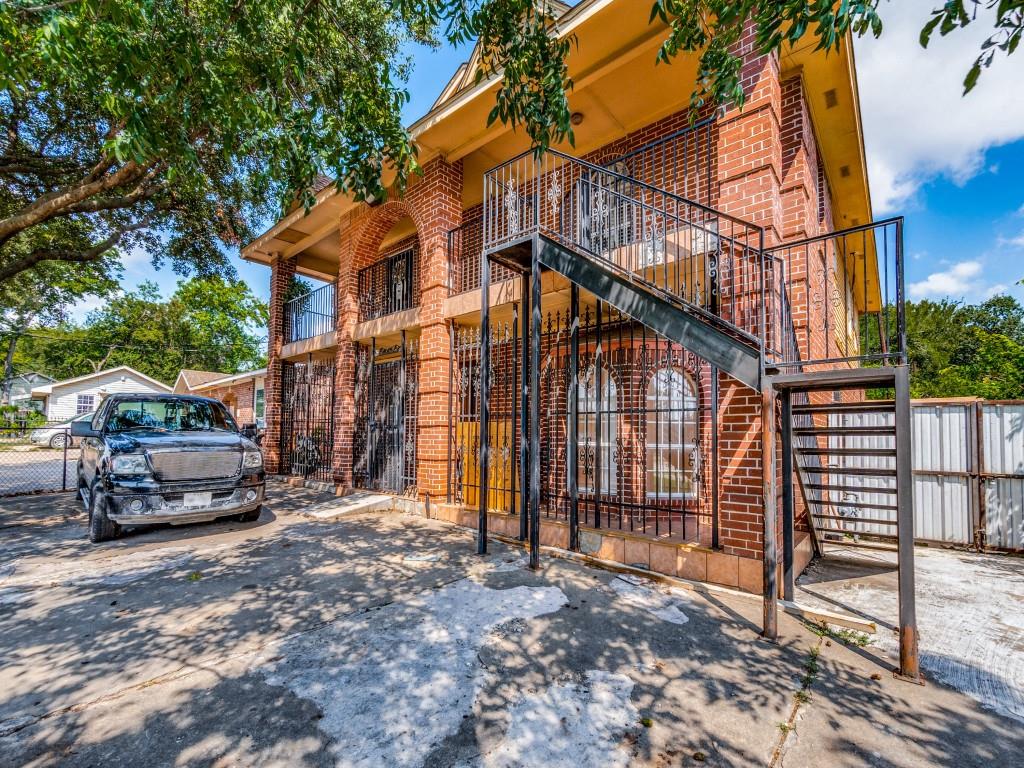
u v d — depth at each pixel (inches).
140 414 268.5
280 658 119.3
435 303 303.7
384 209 358.6
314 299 461.7
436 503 291.7
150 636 131.5
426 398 305.6
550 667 116.5
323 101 153.1
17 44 113.5
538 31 135.5
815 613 147.2
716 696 105.2
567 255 192.7
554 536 225.0
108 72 114.8
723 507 175.6
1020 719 98.3
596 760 84.4
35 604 154.6
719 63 133.3
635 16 206.5
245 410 890.1
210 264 494.3
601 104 264.4
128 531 252.4
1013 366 513.3
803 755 86.4
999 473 241.0
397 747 86.9
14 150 330.6
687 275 208.5
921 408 263.9
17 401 1446.9
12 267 353.1
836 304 293.7
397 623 140.1
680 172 260.8
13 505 331.6
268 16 135.3
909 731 93.7
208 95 120.8
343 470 372.2
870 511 271.4
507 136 301.1
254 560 204.2
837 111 252.1
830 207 329.1
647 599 161.5
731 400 175.3
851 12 85.1
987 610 159.0
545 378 299.0
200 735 89.8
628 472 273.9
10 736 89.1
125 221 433.7
